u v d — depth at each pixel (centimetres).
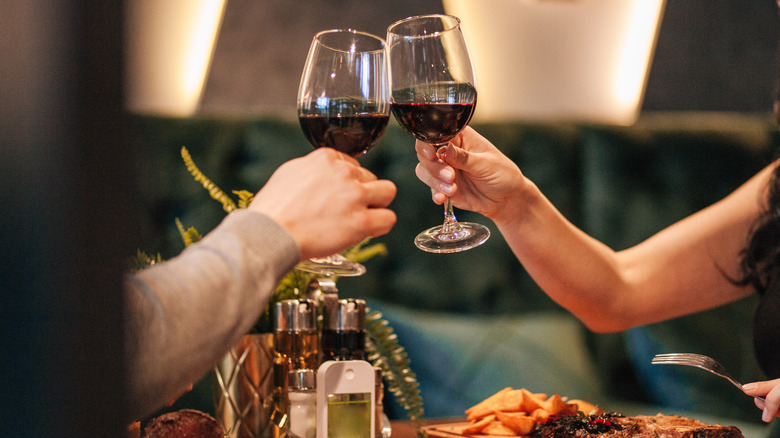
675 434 123
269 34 262
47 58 30
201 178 141
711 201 271
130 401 34
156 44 241
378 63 116
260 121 231
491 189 143
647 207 267
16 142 30
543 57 290
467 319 239
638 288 171
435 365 222
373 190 102
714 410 246
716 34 317
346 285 234
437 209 246
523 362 228
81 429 32
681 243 175
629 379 260
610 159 266
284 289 136
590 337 258
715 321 257
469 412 143
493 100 288
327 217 99
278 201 99
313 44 117
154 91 242
